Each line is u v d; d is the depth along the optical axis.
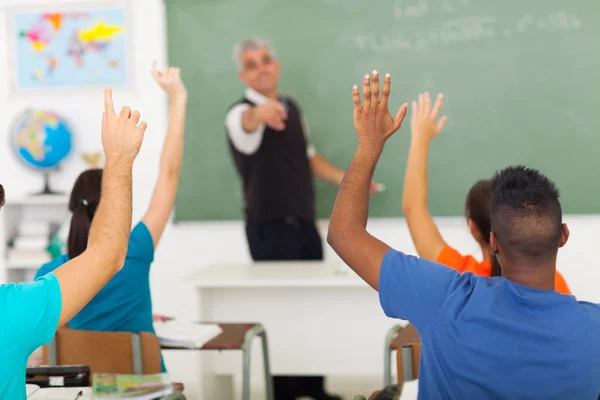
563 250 3.72
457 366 1.08
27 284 1.04
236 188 3.89
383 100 1.17
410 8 3.73
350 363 3.16
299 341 3.19
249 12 3.81
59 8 3.94
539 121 3.70
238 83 3.83
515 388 1.05
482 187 1.71
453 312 1.08
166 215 2.06
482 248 1.74
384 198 3.81
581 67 3.64
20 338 1.01
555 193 1.15
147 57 3.90
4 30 3.98
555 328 1.06
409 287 1.11
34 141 3.78
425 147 1.92
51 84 3.97
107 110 1.17
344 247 1.16
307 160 3.76
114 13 3.91
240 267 3.34
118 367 1.92
